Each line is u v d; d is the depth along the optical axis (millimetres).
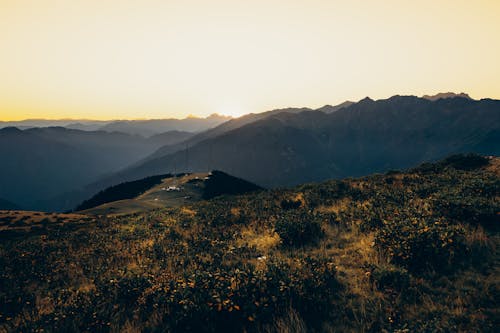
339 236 12750
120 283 9641
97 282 10914
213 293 7652
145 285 9406
